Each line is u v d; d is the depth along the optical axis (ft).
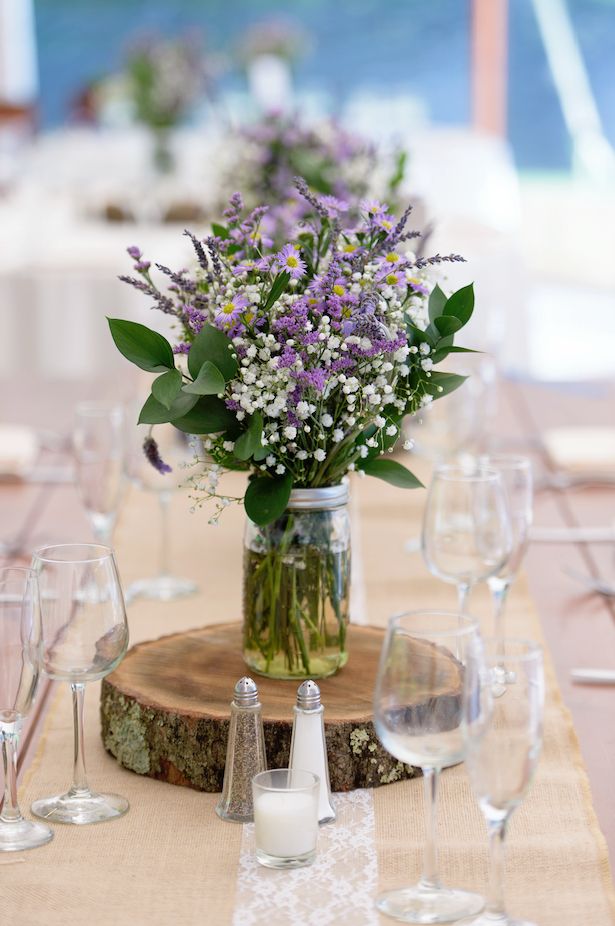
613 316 28.19
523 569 6.81
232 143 10.32
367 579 6.59
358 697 4.54
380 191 9.51
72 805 4.14
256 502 4.45
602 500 8.11
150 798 4.27
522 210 31.55
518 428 10.01
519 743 3.06
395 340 4.22
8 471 8.73
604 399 10.99
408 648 3.29
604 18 31.40
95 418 6.30
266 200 9.91
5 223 16.84
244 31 34.09
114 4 33.88
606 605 6.25
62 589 4.00
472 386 7.40
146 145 19.12
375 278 4.38
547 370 23.12
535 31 31.78
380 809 4.17
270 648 4.72
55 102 34.35
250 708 4.10
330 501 4.68
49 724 4.93
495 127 32.09
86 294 15.12
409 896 3.51
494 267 13.57
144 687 4.57
